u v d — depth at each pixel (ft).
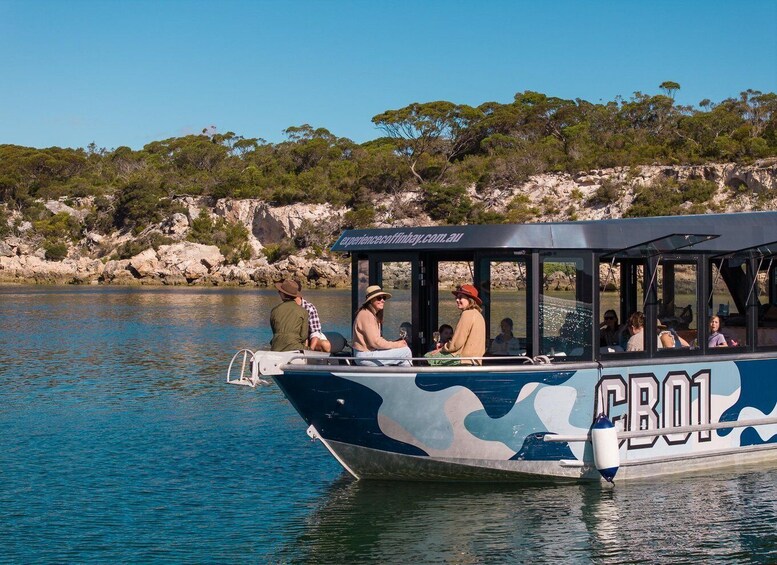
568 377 33.40
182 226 434.30
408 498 34.55
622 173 389.19
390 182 422.41
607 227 34.32
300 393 33.91
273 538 30.96
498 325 34.47
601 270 35.37
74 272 411.75
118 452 44.86
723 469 37.06
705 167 371.35
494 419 33.06
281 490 37.09
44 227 463.01
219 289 346.95
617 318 36.83
